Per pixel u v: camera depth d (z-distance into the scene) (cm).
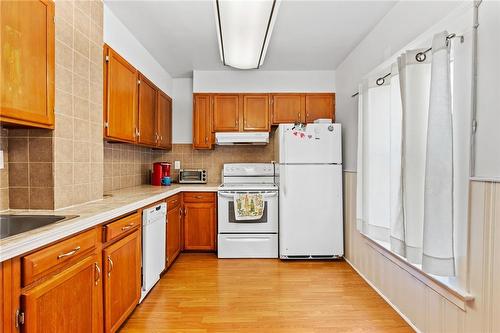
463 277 158
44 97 164
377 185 247
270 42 307
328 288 268
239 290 263
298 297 249
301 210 345
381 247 246
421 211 187
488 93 141
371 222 253
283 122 402
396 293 226
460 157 161
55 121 175
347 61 349
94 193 217
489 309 141
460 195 161
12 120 144
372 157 251
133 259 216
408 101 190
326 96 403
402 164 197
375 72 260
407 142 191
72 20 188
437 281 173
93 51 212
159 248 273
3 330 107
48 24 166
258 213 352
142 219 239
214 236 374
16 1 145
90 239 159
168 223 311
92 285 161
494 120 138
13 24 143
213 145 421
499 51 135
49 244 129
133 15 251
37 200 176
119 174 323
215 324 207
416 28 206
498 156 136
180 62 369
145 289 239
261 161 436
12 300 110
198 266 328
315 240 345
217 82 404
